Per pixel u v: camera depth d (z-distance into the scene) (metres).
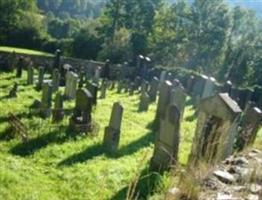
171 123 12.08
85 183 11.63
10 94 21.86
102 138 16.05
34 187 11.07
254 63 53.69
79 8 150.00
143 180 11.06
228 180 6.52
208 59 62.03
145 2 61.41
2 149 13.84
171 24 62.16
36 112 18.83
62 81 27.19
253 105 22.08
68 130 16.42
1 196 10.22
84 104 16.66
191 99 27.25
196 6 63.12
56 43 59.09
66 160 13.38
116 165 13.16
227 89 25.73
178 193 5.73
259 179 6.08
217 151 7.64
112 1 62.25
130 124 19.00
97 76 29.33
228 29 65.31
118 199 10.65
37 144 14.61
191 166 6.56
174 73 33.47
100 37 59.00
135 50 54.44
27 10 70.31
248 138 11.69
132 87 27.17
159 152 12.40
